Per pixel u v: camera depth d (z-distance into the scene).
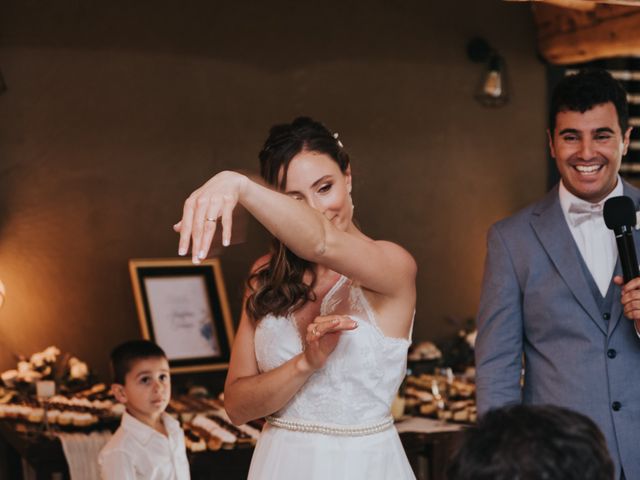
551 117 2.74
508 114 5.71
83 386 4.52
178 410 4.21
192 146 5.05
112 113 4.92
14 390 4.48
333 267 1.94
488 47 5.59
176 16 5.02
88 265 4.88
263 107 5.19
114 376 3.53
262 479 2.24
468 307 5.64
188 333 4.92
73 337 4.85
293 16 5.24
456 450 1.29
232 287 5.11
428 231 5.55
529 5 5.73
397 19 5.46
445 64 5.57
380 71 5.43
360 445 2.20
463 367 5.15
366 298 2.18
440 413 4.29
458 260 5.62
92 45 4.88
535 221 2.80
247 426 3.98
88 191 4.89
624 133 2.72
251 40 5.16
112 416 4.03
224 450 3.80
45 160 4.82
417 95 5.51
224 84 5.11
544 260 2.74
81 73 4.87
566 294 2.69
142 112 4.97
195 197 1.62
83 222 4.88
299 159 2.12
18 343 4.77
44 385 3.93
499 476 1.21
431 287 5.56
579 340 2.67
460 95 5.60
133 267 4.91
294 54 5.25
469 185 5.63
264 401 2.16
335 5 5.32
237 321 5.11
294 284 2.20
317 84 5.30
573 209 2.74
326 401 2.19
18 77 4.77
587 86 2.64
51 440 3.81
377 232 5.43
